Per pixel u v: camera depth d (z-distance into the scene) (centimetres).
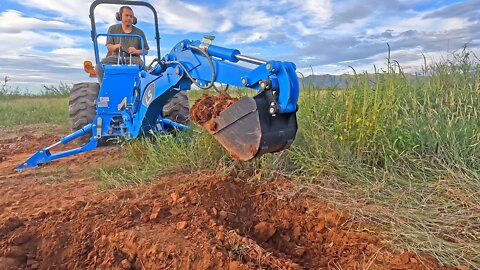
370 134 377
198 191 344
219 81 345
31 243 285
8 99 1786
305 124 409
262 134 282
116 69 534
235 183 366
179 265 256
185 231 285
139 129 513
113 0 568
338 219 303
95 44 558
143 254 266
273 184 364
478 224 277
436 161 355
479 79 430
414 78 475
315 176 362
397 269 242
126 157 512
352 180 353
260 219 321
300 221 310
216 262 251
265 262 250
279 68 286
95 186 414
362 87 427
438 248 252
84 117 620
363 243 272
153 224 299
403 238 270
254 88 308
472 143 356
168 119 580
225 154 412
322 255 275
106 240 283
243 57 325
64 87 1953
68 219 311
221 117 301
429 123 379
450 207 300
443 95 429
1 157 596
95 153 582
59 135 827
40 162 512
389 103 388
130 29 631
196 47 368
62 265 273
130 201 348
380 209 305
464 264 243
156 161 443
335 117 404
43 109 1272
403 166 358
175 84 424
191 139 460
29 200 385
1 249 275
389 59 450
